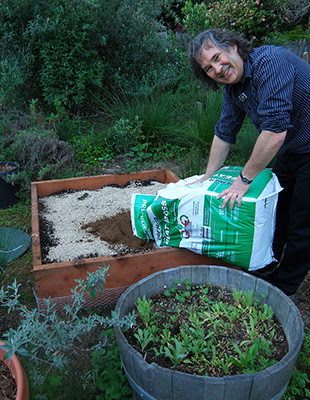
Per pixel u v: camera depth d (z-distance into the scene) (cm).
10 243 290
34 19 507
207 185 227
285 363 146
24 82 524
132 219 264
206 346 176
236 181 212
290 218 227
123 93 547
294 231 224
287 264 234
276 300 191
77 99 522
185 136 462
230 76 195
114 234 279
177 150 457
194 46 198
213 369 163
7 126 447
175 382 142
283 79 182
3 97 471
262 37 683
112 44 576
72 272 222
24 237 303
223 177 236
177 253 241
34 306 238
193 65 216
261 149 191
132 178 373
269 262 240
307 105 194
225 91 232
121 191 356
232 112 236
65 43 505
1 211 352
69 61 523
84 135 495
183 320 194
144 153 451
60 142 408
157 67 602
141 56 586
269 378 142
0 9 488
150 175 379
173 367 164
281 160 236
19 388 149
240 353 162
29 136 400
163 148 467
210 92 482
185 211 228
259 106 191
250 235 215
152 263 238
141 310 186
